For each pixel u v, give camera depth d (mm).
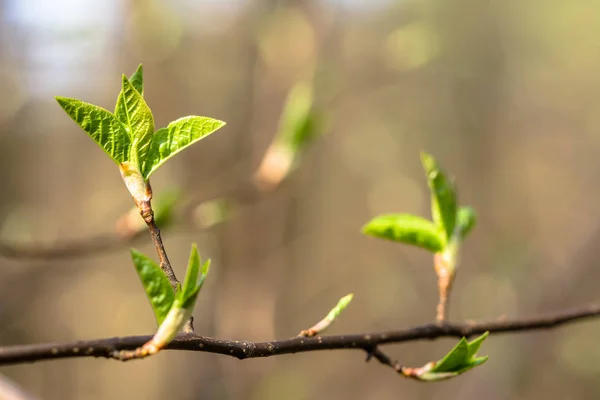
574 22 6465
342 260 5969
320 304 5684
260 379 4195
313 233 5461
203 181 3572
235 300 3877
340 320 5750
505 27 6262
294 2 3469
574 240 5645
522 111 6922
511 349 4066
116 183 5059
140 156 730
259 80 3682
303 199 5086
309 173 5293
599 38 6516
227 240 3887
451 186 1082
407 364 5699
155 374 5129
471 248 5711
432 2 5305
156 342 626
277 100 3641
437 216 1075
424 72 5891
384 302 5941
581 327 4730
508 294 4773
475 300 5379
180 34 3500
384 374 5695
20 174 3703
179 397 4180
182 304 632
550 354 4457
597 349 4641
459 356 898
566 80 7121
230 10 3754
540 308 4352
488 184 6582
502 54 6379
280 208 4020
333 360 5703
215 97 3799
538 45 6684
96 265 4453
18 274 3242
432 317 5758
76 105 702
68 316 5066
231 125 3730
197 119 730
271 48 3457
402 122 6332
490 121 6547
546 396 4371
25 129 3670
